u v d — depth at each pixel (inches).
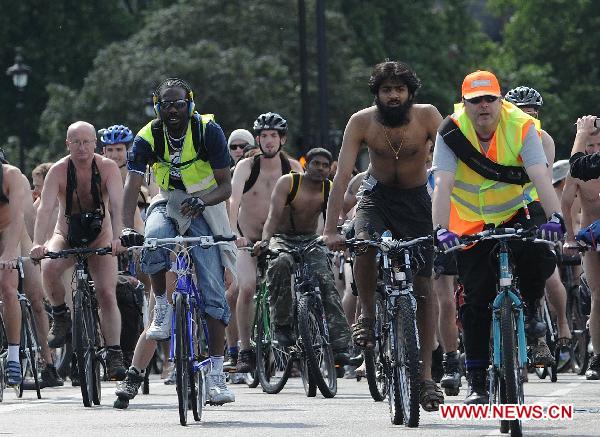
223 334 1138.0
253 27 5339.6
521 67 6727.4
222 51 5226.4
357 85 5364.2
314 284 1375.5
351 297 1627.7
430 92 6003.9
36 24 5851.4
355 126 1084.5
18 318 1375.5
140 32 5447.8
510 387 917.2
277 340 1422.2
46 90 5393.7
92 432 1034.7
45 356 1567.4
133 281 1504.7
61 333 1396.4
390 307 1051.9
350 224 1395.2
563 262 1646.2
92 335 1293.1
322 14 3371.1
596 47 6786.4
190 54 5157.5
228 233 1143.6
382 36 6013.8
